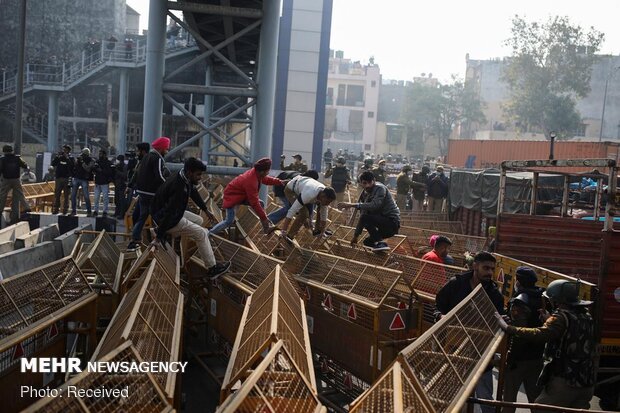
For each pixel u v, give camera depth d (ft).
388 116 341.41
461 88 278.87
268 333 15.80
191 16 48.32
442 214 66.08
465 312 18.02
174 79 120.88
